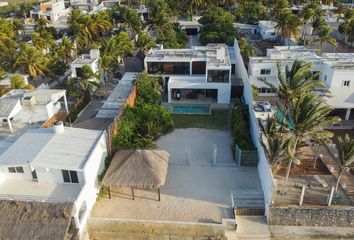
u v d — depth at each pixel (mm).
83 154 30859
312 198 30359
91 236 30094
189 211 30547
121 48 64500
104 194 32656
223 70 50469
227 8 111812
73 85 54250
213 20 89875
